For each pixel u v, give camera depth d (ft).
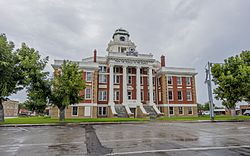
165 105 149.38
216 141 33.86
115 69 151.23
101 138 38.83
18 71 89.40
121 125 76.33
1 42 81.10
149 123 86.79
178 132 48.32
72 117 127.65
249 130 51.88
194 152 25.12
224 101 112.37
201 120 97.19
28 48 93.25
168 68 156.66
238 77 105.09
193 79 159.84
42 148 28.91
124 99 142.61
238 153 24.50
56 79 94.84
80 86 94.84
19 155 24.58
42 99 93.15
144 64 150.92
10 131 55.36
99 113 139.95
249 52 111.96
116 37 177.68
